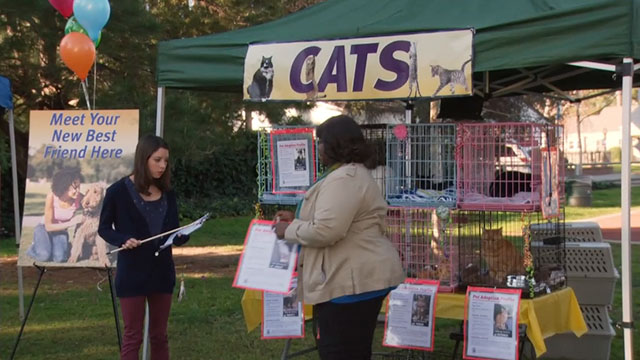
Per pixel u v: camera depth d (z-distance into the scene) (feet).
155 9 29.71
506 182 13.99
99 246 16.62
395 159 15.34
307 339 19.39
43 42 26.07
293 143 15.71
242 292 25.59
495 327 13.53
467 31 13.10
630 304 12.65
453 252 14.83
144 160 13.37
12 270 30.30
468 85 13.01
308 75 14.44
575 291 16.89
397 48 13.65
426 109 26.61
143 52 26.99
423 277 15.06
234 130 33.01
